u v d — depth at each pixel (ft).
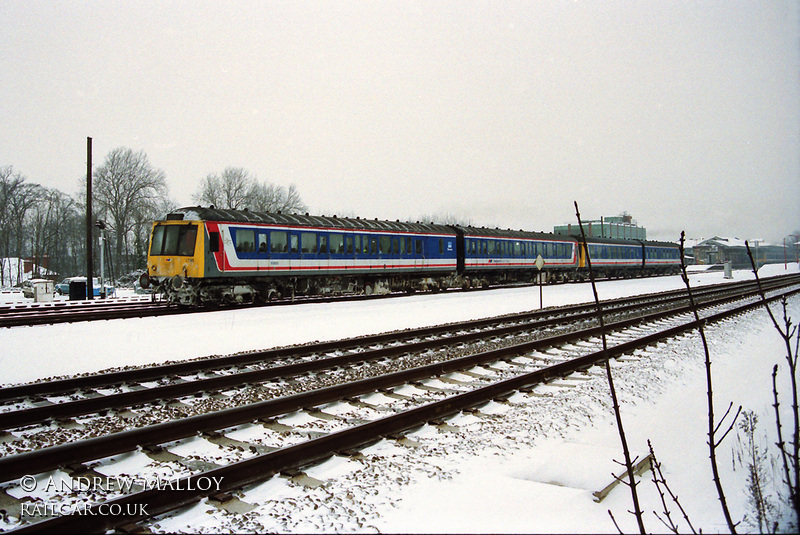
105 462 17.67
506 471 16.99
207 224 61.41
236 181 227.40
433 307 71.20
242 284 66.39
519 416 23.18
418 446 19.20
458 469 17.01
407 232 89.45
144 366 34.91
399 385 28.91
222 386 28.37
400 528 12.91
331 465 17.29
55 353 38.09
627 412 24.25
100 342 41.83
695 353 37.24
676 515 14.58
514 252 116.06
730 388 28.40
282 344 43.39
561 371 31.53
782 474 16.79
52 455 16.74
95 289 112.27
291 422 22.39
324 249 75.66
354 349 40.81
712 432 13.10
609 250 153.48
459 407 24.03
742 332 48.03
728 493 16.01
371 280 86.84
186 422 19.90
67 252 266.98
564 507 14.25
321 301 76.02
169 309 61.77
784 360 35.45
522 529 12.84
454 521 13.25
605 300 87.04
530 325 52.08
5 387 28.81
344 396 25.93
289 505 14.34
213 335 45.34
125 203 196.75
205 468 17.25
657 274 190.29
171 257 61.62
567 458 17.87
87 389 28.32
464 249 103.45
